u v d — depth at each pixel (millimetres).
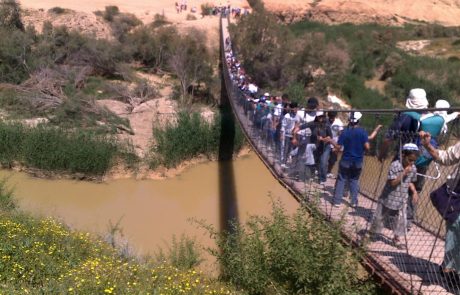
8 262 8734
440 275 5461
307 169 9492
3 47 34062
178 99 33469
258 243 8508
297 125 10320
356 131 7586
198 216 17750
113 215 17484
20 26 42719
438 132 6066
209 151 24250
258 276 8141
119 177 21375
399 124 6270
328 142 8875
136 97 31984
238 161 24547
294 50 42312
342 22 74062
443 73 42750
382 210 6379
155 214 17781
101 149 21312
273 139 12453
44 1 53031
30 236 10234
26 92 28344
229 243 10008
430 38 61656
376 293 6570
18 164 21422
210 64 40031
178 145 23109
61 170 20984
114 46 41062
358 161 7547
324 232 7059
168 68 40281
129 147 22734
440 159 5273
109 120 25828
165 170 22344
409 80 41469
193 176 22250
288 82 40188
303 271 6984
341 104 38062
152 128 25359
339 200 7922
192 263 10977
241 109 19172
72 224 15320
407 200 6238
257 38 42500
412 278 5523
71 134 22422
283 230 7883
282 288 7551
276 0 73875
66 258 9719
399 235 6246
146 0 67000
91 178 21031
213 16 61281
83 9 52500
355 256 6461
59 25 43312
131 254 11586
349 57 44156
